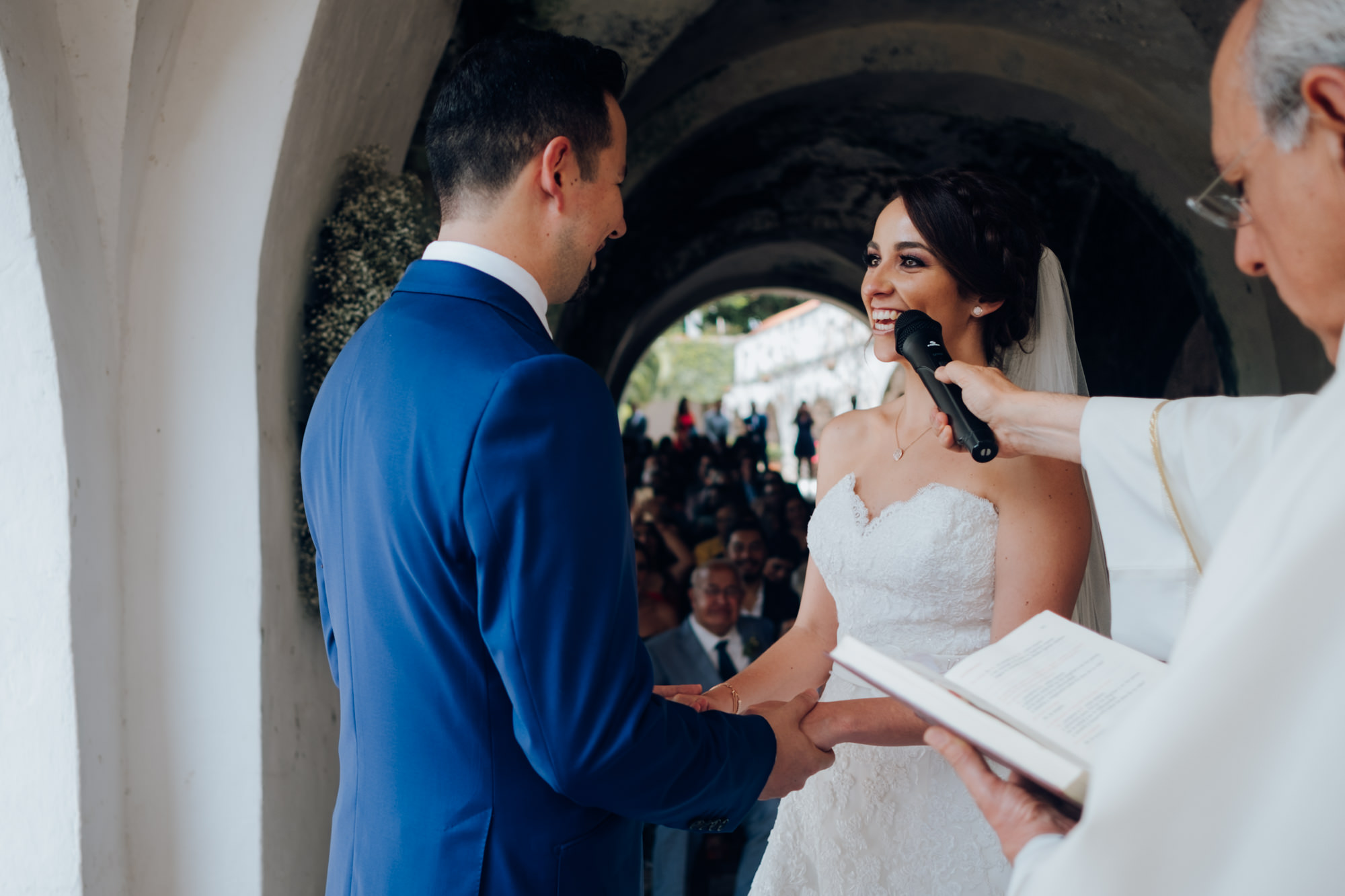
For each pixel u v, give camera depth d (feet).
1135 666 3.39
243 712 7.42
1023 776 3.36
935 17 18.98
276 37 7.48
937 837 5.80
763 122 21.11
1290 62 2.55
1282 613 2.07
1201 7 15.51
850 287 31.89
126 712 7.25
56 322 6.38
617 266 22.00
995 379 4.83
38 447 6.37
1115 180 20.48
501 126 4.22
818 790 6.13
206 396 7.46
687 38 16.19
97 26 6.72
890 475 6.29
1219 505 3.98
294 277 8.30
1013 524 5.76
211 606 7.42
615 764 3.76
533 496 3.67
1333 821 2.02
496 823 3.90
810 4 17.51
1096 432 4.29
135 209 7.27
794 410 80.02
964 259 5.82
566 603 3.69
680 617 19.22
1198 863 2.13
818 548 6.36
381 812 3.99
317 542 4.56
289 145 7.68
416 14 9.86
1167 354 21.58
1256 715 2.08
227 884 7.33
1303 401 3.83
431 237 9.42
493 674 3.92
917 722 4.96
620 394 30.42
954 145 22.13
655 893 12.38
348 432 4.10
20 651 6.37
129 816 7.23
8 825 6.39
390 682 3.96
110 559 7.04
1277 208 2.69
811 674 6.68
